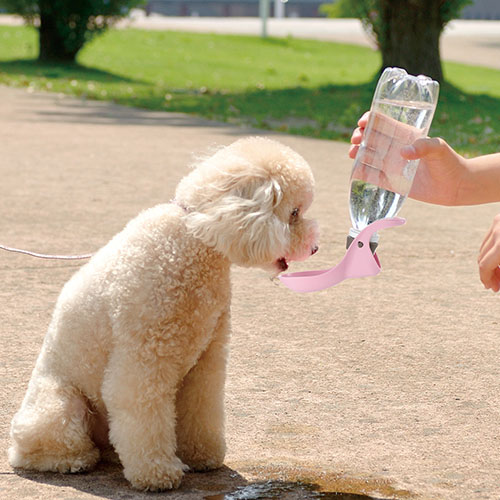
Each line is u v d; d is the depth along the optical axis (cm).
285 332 577
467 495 365
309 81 3086
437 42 2406
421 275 732
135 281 353
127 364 354
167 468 365
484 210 1023
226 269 364
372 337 571
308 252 351
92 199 990
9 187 1056
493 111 2200
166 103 2202
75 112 1953
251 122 1859
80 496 360
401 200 381
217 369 386
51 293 650
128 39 3966
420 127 377
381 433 430
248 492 367
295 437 425
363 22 2573
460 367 520
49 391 377
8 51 3481
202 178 351
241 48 4081
